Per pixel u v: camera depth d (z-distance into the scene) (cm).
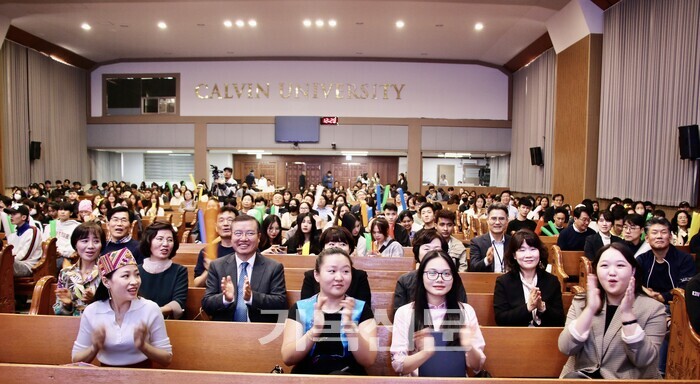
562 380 179
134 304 234
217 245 400
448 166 1953
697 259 460
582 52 1083
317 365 216
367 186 1622
